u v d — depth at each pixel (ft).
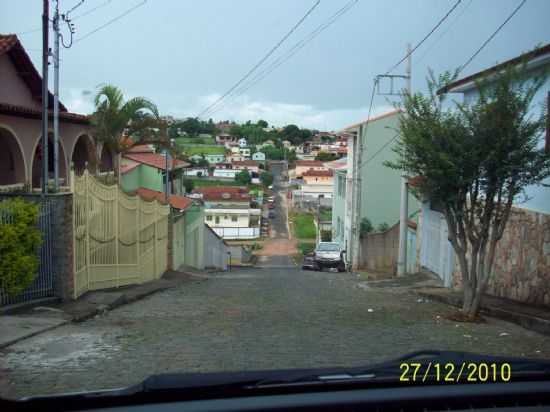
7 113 52.49
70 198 40.06
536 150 35.78
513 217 46.93
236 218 269.85
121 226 54.24
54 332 31.30
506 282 47.98
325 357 25.85
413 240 82.48
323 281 79.25
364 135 118.73
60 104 68.08
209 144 597.52
